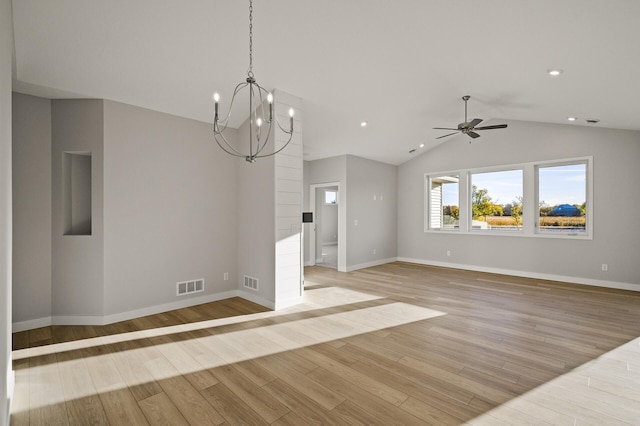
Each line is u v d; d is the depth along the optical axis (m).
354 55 3.54
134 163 3.95
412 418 2.04
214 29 2.94
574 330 3.49
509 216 6.59
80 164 3.96
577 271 5.70
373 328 3.57
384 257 8.00
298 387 2.40
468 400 2.23
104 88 3.56
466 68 3.77
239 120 4.74
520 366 2.70
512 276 6.33
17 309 3.47
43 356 2.90
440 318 3.89
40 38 2.76
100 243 3.70
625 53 2.62
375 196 7.75
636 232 5.16
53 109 3.67
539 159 6.07
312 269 7.21
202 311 4.19
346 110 5.05
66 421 2.04
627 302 4.52
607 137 5.39
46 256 3.62
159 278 4.15
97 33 2.81
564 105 4.41
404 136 6.46
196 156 4.52
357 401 2.23
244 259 4.81
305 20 2.92
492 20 2.68
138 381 2.50
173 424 2.01
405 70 3.89
